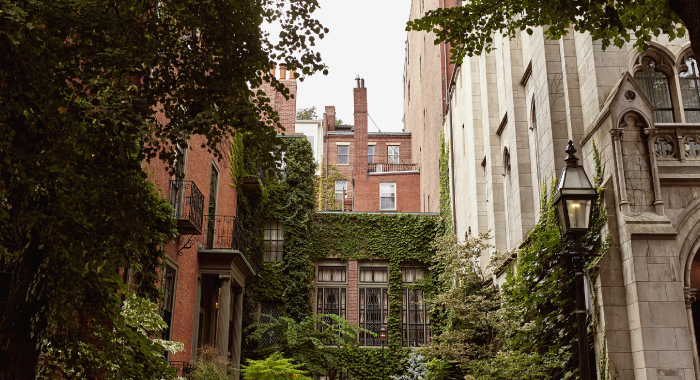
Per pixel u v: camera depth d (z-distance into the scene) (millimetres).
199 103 6938
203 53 7344
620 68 12500
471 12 8234
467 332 17250
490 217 20781
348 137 44594
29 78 5523
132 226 6934
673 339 10180
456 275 18922
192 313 17625
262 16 7262
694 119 12469
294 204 27125
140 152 6688
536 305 12773
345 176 43594
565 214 7551
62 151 6035
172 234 12664
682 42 12680
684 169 11297
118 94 6191
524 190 17047
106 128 6215
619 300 10758
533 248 12992
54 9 5926
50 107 5809
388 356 25969
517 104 17734
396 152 45469
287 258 26422
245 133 7285
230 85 7141
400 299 27047
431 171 33969
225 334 18328
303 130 44344
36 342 6297
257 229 25922
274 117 7465
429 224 28109
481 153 22625
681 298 10398
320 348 25172
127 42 6699
